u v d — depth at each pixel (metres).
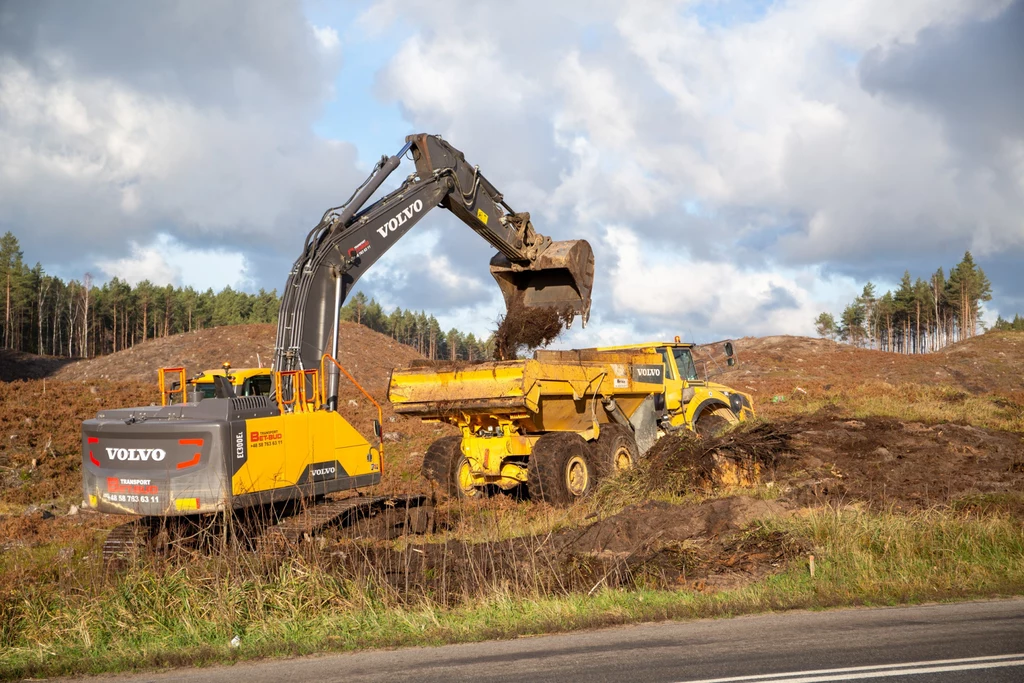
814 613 6.10
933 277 99.19
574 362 12.49
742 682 4.34
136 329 108.88
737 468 11.89
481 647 5.50
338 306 9.79
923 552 7.44
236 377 13.55
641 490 11.23
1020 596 6.44
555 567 7.31
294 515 8.46
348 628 6.08
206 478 7.63
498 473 12.43
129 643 5.98
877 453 12.86
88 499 8.10
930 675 4.42
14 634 6.11
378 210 10.53
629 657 4.99
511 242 12.92
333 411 9.17
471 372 11.92
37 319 99.56
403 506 9.61
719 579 7.15
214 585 6.60
